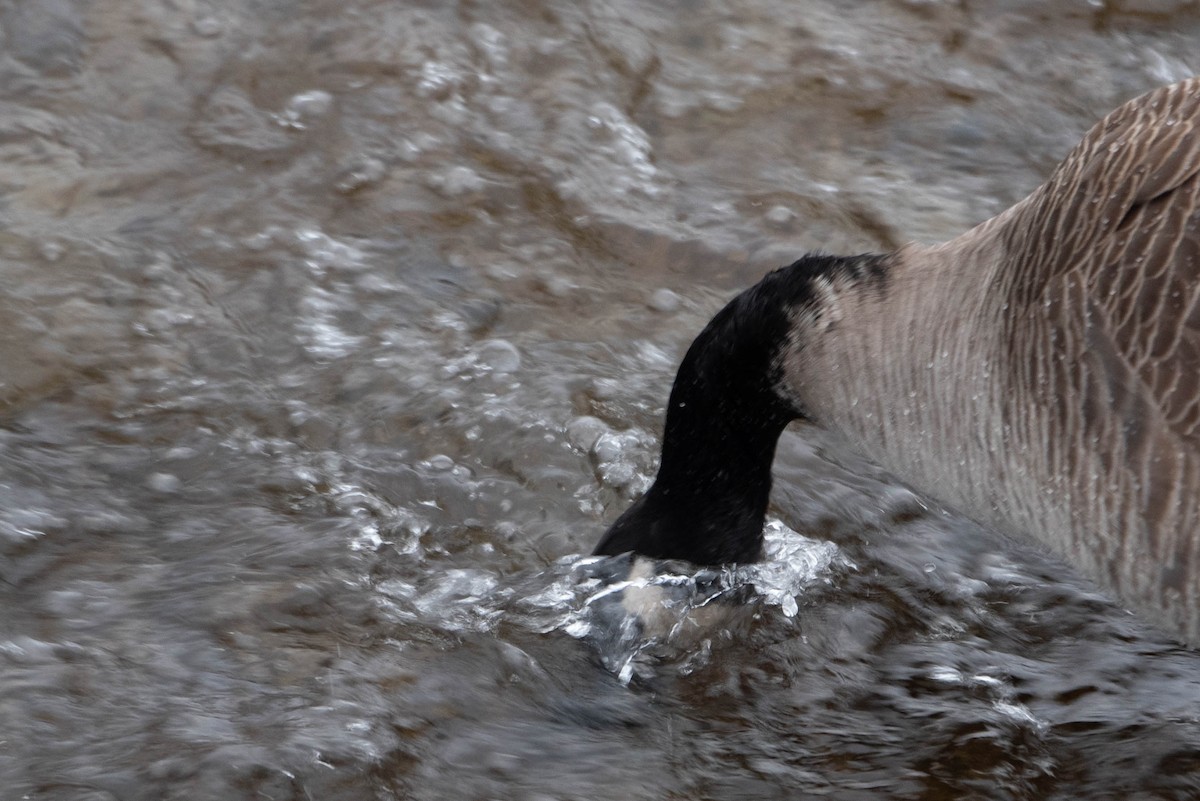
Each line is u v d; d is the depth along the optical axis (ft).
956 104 100.68
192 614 62.54
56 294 82.07
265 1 102.58
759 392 66.28
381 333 81.35
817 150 96.94
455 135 94.94
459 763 56.44
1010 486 57.57
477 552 68.69
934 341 60.08
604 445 74.64
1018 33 106.52
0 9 99.91
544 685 61.21
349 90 97.14
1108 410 53.06
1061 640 65.62
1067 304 54.34
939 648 64.90
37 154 91.97
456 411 76.18
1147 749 59.36
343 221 88.84
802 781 57.16
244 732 56.44
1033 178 95.55
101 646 60.44
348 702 58.39
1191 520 51.88
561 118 96.84
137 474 71.26
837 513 72.54
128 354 78.84
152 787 53.67
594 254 88.17
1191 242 52.39
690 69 102.06
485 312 83.35
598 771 56.80
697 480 67.82
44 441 72.64
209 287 83.82
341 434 74.74
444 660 61.62
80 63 98.02
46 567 64.85
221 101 96.22
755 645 64.75
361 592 64.90
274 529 68.23
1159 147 54.85
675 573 66.85
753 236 89.66
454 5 103.19
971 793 56.95
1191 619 53.83
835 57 103.60
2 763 54.34
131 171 91.35
